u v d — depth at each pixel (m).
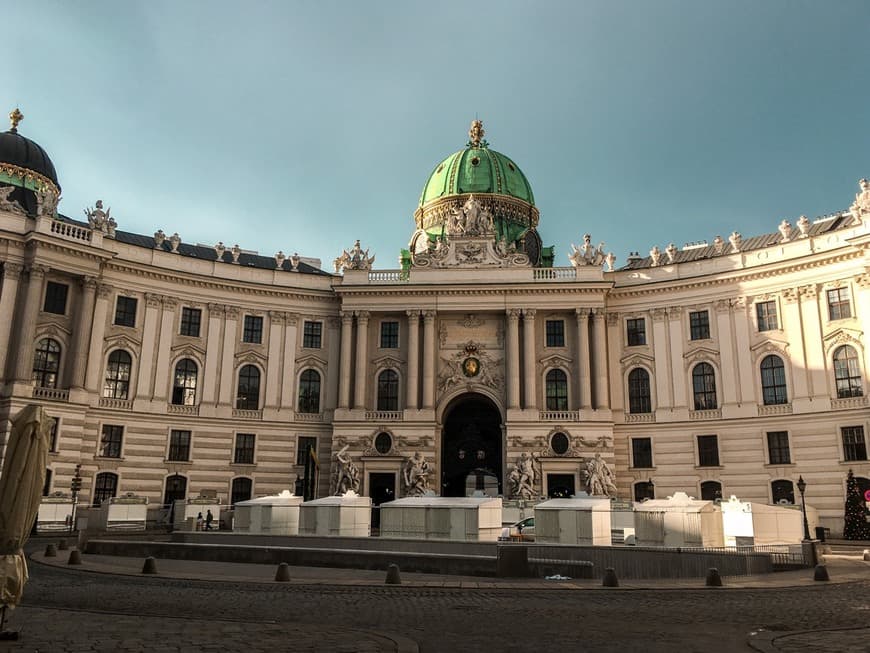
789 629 17.66
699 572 30.69
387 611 20.00
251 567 31.94
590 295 65.81
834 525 54.88
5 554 13.85
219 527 56.50
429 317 66.88
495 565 29.17
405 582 26.81
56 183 66.56
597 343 65.25
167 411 62.12
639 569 30.25
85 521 52.06
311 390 67.94
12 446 14.25
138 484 59.66
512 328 66.00
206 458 62.97
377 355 67.94
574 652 14.56
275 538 38.12
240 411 64.88
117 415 59.59
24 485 14.06
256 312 67.62
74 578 27.23
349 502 41.31
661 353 64.88
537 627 17.58
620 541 41.44
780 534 42.09
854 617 19.47
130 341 61.53
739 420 60.47
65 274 58.25
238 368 65.81
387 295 67.50
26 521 14.11
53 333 57.28
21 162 63.94
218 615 19.00
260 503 43.03
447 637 16.16
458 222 69.69
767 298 61.22
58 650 13.14
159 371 62.44
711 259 64.19
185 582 26.47
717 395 62.06
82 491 56.72
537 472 62.22
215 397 64.38
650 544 34.94
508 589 25.25
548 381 66.38
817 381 57.62
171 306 64.12
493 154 84.12
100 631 15.14
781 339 59.84
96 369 59.12
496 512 39.09
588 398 63.84
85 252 58.38
